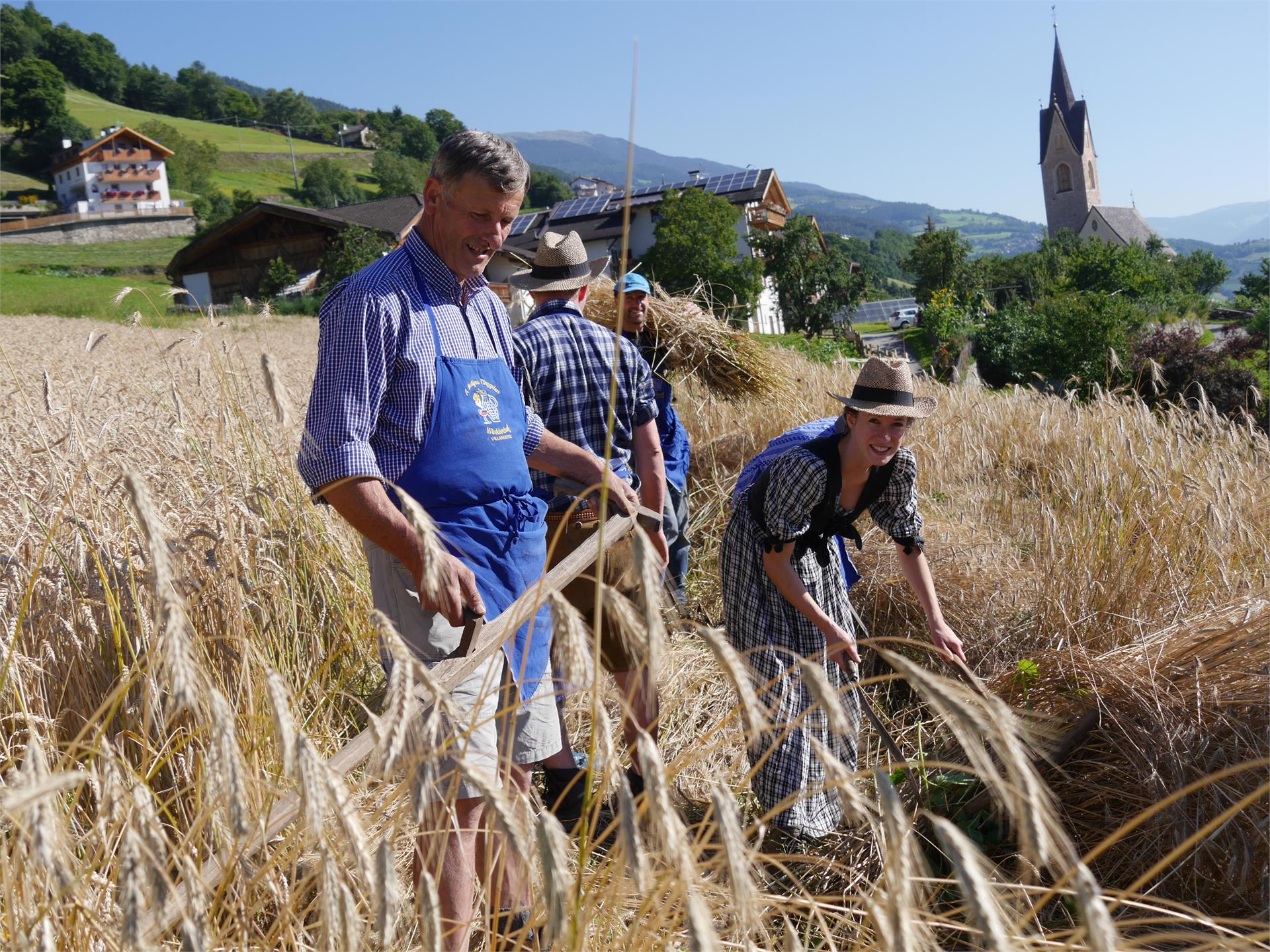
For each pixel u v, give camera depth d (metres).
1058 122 126.69
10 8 156.38
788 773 2.73
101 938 1.40
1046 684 3.19
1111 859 2.57
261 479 3.20
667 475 3.91
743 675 1.14
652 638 1.14
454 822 1.55
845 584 3.32
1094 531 4.11
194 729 2.05
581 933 1.34
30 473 2.95
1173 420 5.87
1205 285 83.75
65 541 2.60
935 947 1.40
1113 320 26.80
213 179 123.19
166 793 1.97
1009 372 28.61
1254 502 4.50
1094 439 5.69
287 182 132.50
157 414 3.76
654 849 1.50
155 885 1.01
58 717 2.12
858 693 2.88
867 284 41.94
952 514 5.20
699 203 36.94
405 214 41.03
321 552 3.15
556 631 1.24
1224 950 1.39
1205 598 3.71
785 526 2.87
